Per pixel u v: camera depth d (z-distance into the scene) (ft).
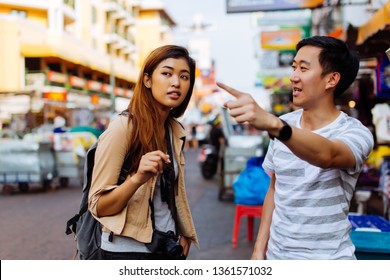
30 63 77.51
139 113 7.32
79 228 7.86
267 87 63.46
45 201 32.60
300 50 6.99
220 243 20.98
